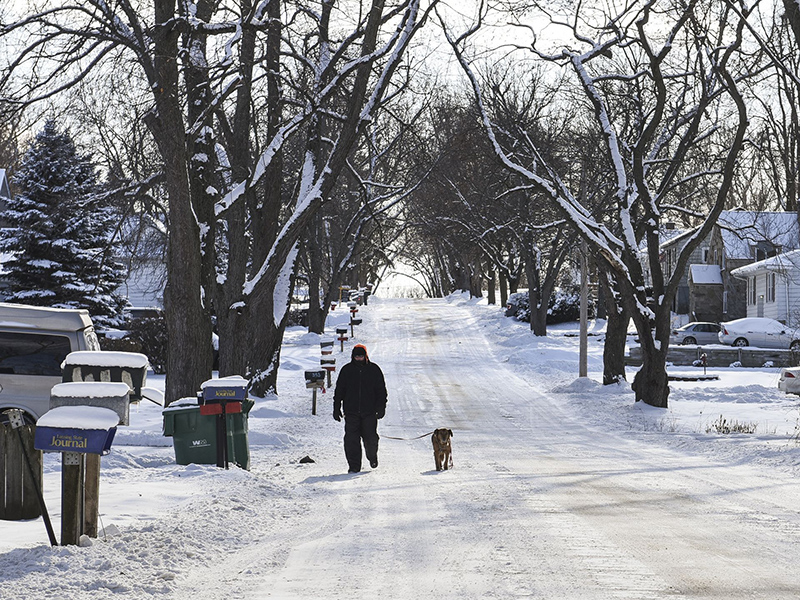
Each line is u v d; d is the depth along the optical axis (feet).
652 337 366.22
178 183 261.65
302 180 368.68
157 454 199.11
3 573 88.22
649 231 368.89
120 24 273.95
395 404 393.91
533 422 329.72
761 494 151.64
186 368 270.26
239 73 275.39
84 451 96.68
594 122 510.17
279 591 85.56
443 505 140.46
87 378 111.55
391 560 100.01
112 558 94.17
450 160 595.88
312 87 346.33
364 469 196.54
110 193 318.45
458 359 626.23
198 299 271.28
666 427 306.14
